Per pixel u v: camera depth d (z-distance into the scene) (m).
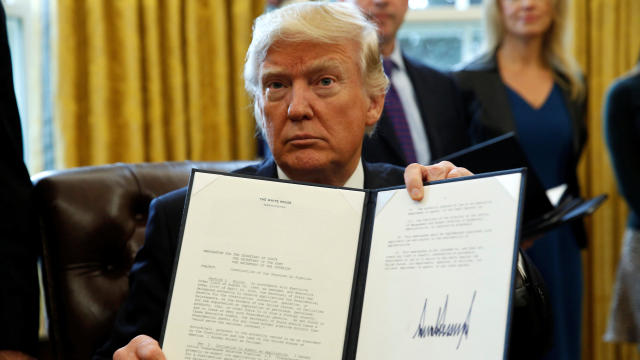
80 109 2.60
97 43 2.56
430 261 0.97
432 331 0.94
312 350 0.98
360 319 0.99
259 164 1.41
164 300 1.21
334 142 1.19
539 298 1.19
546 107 2.45
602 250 3.21
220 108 2.74
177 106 2.68
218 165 1.71
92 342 1.49
